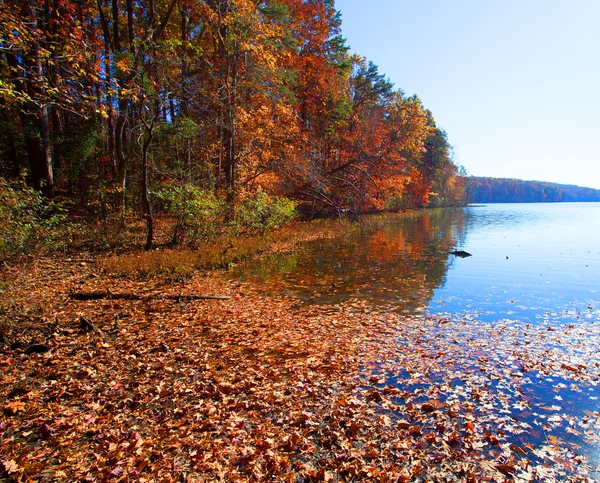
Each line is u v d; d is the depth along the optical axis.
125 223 15.92
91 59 7.07
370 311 7.93
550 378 4.85
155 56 12.65
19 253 9.90
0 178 9.44
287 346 5.95
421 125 37.53
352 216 30.77
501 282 10.72
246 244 15.38
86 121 16.75
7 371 4.83
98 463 3.18
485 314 7.75
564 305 8.44
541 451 3.42
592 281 10.82
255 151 22.50
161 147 18.38
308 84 30.31
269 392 4.45
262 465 3.19
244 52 19.33
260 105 22.20
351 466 3.19
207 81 20.00
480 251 16.86
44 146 15.29
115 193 16.14
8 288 6.65
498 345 6.03
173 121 18.95
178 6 19.95
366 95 38.88
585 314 7.77
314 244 19.17
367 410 4.07
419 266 13.20
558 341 6.21
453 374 4.96
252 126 20.77
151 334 6.34
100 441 3.49
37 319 6.59
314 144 30.39
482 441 3.56
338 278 11.18
